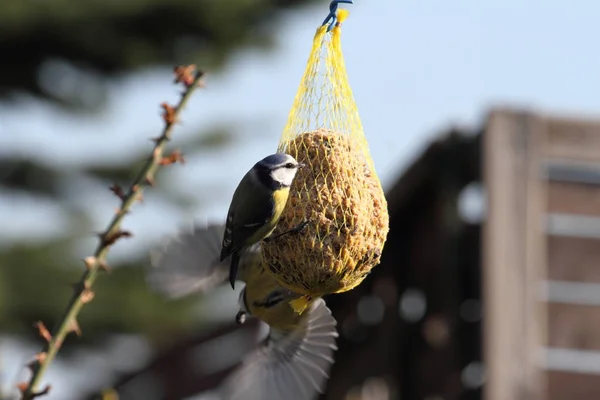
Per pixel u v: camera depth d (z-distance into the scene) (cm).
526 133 1237
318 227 780
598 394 1221
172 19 2441
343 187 789
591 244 1245
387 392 1586
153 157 734
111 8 2422
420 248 1422
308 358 877
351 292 1543
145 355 2630
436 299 1348
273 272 803
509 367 1199
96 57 2538
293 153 810
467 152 1320
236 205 802
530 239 1223
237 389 881
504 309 1207
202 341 1658
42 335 696
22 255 2600
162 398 1655
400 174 1411
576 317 1230
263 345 895
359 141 845
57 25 2423
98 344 2620
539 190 1234
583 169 1259
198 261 844
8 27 2398
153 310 2591
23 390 684
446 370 1318
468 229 1331
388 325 1480
